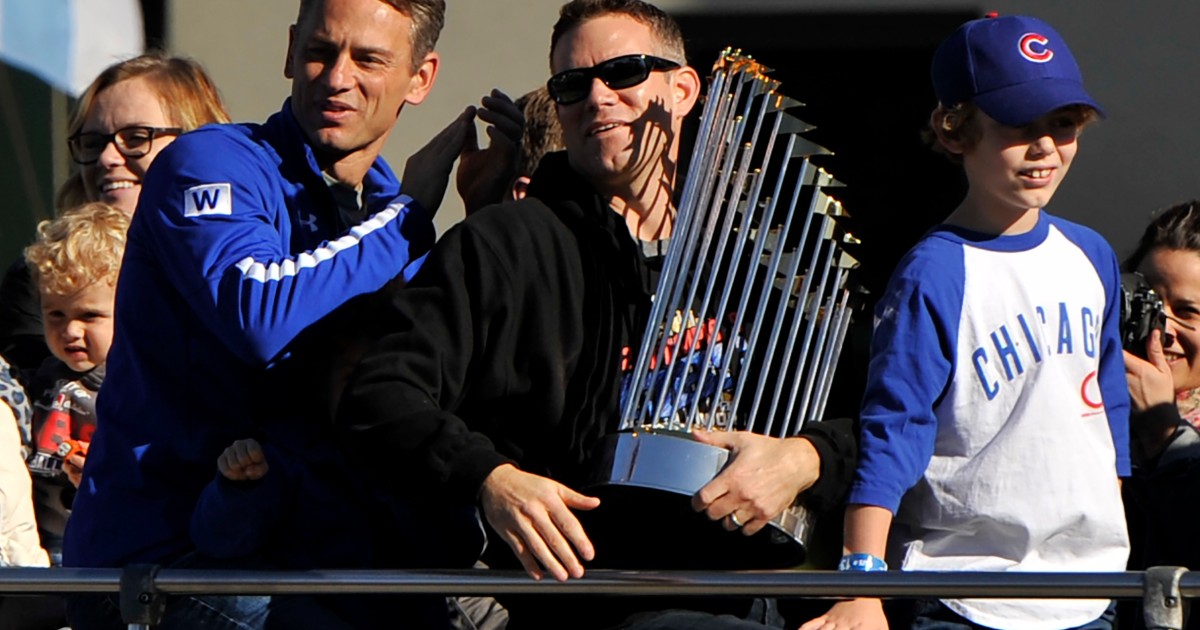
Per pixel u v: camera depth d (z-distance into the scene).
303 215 14.04
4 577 12.50
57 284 16.47
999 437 13.36
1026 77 13.36
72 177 18.48
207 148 13.76
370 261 13.34
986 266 13.52
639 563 13.30
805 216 14.03
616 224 13.45
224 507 12.84
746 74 13.35
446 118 23.86
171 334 13.52
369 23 14.05
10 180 24.03
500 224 13.05
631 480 12.27
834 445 12.74
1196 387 16.50
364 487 13.42
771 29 23.78
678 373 13.30
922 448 13.18
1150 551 15.52
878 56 23.83
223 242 13.29
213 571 12.48
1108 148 23.09
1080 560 13.42
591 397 13.11
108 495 13.48
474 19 23.88
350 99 14.03
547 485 11.88
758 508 12.18
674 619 12.88
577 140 13.73
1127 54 23.12
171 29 24.22
